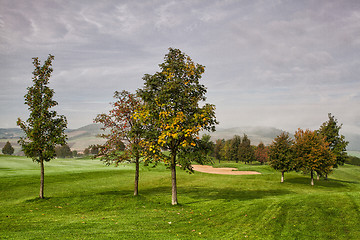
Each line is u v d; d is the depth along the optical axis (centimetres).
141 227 1420
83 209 1911
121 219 1595
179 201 2283
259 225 1431
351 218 1384
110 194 2444
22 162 5009
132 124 2417
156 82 2088
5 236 1146
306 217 1467
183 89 2109
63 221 1515
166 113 1955
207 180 3969
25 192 2583
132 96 2459
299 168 3962
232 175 4941
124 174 4272
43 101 2170
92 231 1296
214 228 1430
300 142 4069
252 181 3919
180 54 2181
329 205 1606
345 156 4622
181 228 1437
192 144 1938
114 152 2352
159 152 2066
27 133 2139
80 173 3931
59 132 2202
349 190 3366
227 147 11081
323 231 1284
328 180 4412
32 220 1520
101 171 4288
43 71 2208
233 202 2078
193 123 1956
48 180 3281
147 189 3027
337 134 4775
